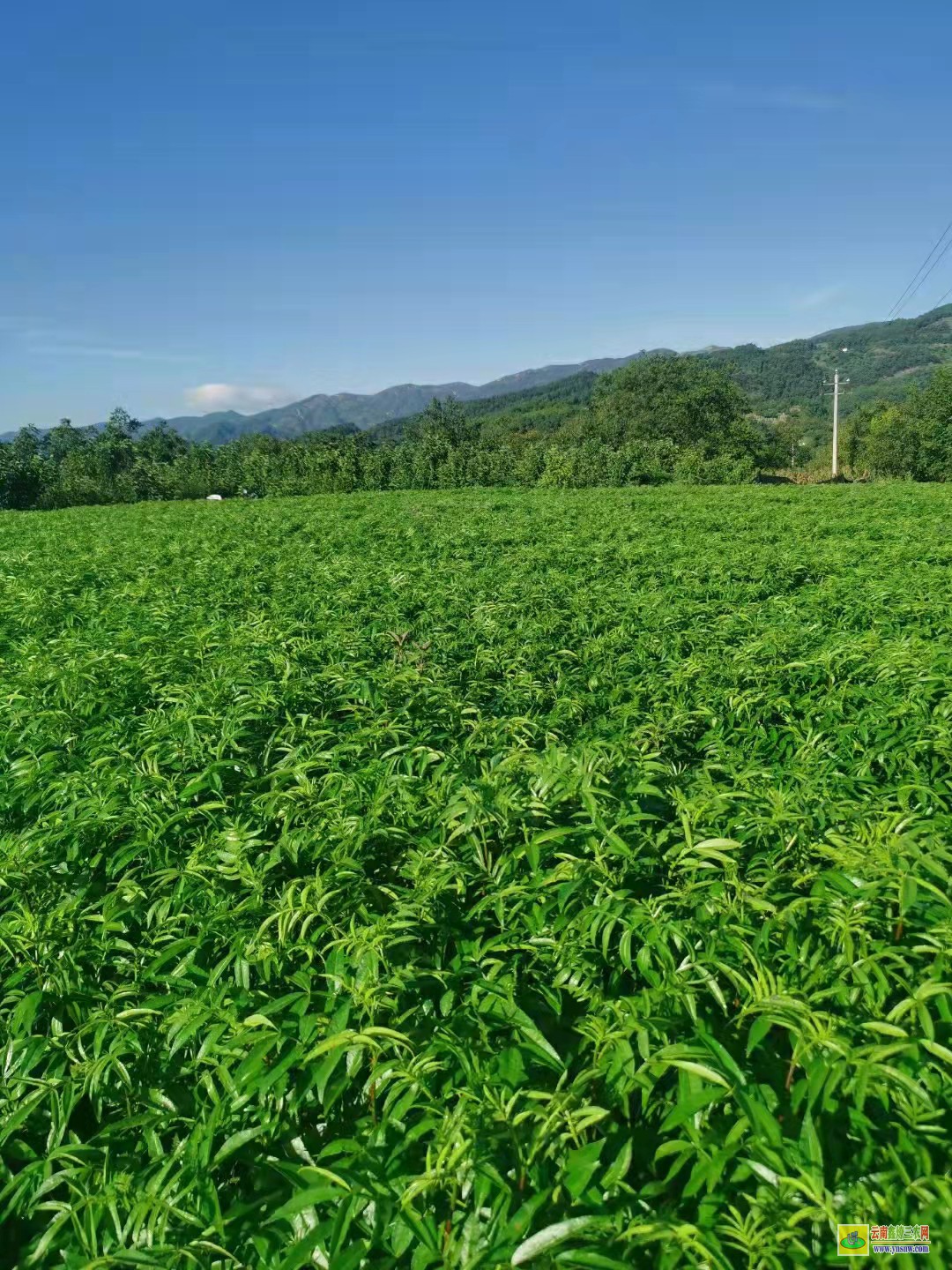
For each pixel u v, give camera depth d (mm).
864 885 3379
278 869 4258
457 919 3764
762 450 77375
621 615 10109
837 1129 2539
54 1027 3291
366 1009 3002
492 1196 2398
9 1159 2939
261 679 7133
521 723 5922
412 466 50062
